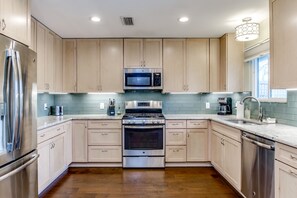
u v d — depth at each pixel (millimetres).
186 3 2602
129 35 3926
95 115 4199
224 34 3871
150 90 4332
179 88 4109
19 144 1797
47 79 3420
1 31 1650
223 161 3170
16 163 1809
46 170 2770
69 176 3414
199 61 4113
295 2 1939
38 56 3133
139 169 3738
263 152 2080
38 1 2512
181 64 4109
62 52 4039
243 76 3777
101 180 3252
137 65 4086
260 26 3188
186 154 3822
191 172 3596
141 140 3779
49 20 3127
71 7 2689
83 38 4062
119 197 2711
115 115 4129
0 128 1605
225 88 3826
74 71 4082
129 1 2539
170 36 4004
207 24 3344
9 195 1726
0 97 1601
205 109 4363
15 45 1796
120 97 4363
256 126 2561
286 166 1729
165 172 3594
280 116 2809
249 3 2607
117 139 3803
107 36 3979
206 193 2826
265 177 2049
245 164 2457
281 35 2154
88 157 3799
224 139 3125
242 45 3781
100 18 3072
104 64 4082
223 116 3910
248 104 3617
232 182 2830
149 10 2805
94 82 4090
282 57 2143
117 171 3639
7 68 1668
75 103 4348
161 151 3775
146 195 2766
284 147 1757
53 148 2988
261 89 3424
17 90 1742
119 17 3035
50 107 4156
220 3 2604
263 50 3113
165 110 4375
